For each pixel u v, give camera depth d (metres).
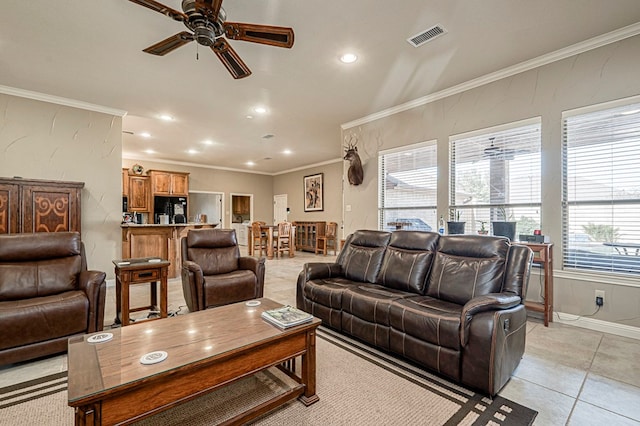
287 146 7.23
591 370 2.17
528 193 3.37
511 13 2.50
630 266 2.78
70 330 2.38
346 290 2.78
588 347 2.53
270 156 8.46
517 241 3.24
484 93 3.65
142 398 1.29
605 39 2.82
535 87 3.27
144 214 8.23
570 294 3.06
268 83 3.79
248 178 10.76
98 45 2.96
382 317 2.39
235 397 1.86
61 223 3.92
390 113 4.67
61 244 2.81
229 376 1.54
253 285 3.50
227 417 1.67
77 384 1.21
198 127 5.68
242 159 8.88
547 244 3.01
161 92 4.07
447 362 1.99
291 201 10.64
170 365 1.37
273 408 1.68
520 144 3.42
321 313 3.00
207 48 2.98
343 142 5.47
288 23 2.62
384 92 4.06
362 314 2.55
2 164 3.89
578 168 3.04
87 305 2.47
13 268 2.55
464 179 3.87
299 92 4.06
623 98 2.76
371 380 2.06
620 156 2.82
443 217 4.04
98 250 4.53
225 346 1.56
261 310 2.13
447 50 3.06
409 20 2.59
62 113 4.28
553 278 3.16
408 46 2.98
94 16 2.52
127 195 7.94
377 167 4.89
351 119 5.19
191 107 4.63
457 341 1.95
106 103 4.46
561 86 3.11
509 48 3.03
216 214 10.50
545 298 3.02
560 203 3.12
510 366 2.01
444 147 4.03
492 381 1.81
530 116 3.30
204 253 3.69
